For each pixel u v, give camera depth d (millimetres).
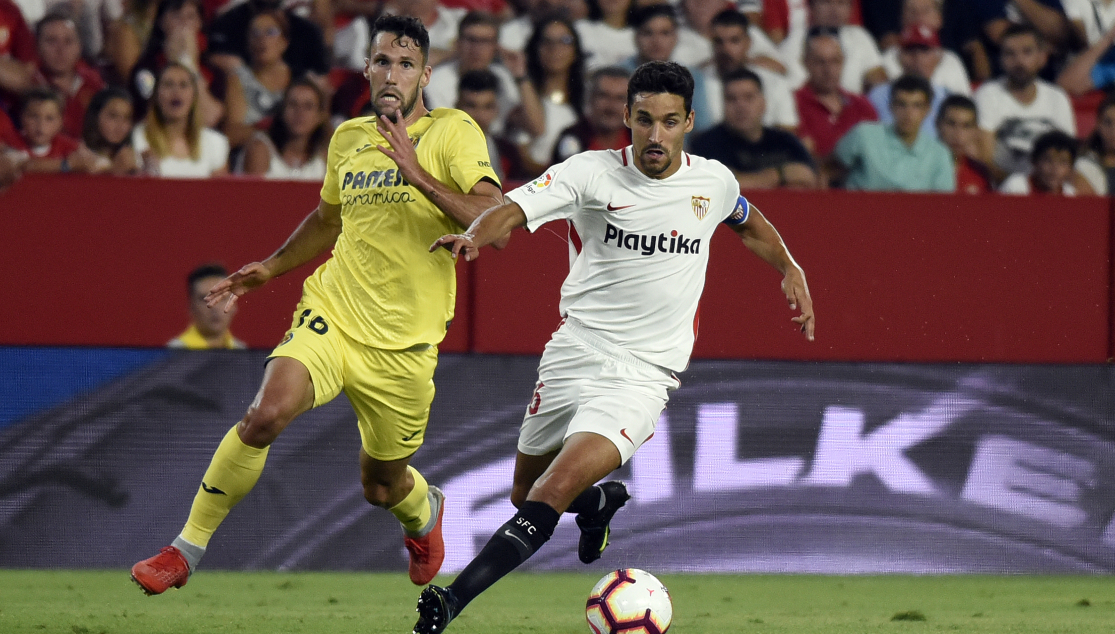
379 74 14000
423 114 14484
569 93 31547
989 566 25141
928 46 32906
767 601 20359
